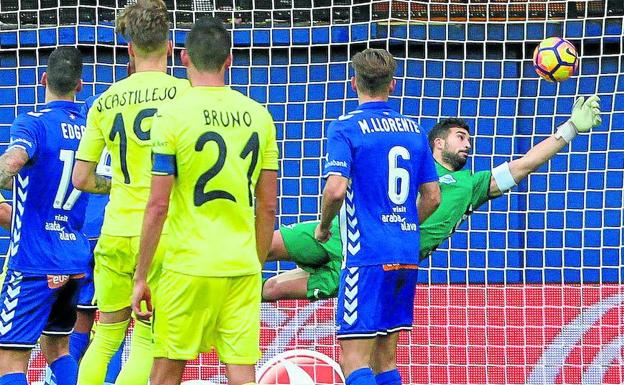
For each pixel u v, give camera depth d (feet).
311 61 103.09
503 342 94.58
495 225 101.65
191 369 94.58
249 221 53.42
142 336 63.57
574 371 93.40
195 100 52.54
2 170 60.13
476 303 95.96
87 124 59.52
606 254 101.09
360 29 100.99
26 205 63.16
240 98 53.93
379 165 62.80
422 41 100.42
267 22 103.09
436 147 74.79
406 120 64.54
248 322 53.47
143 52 59.16
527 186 101.81
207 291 52.24
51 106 63.98
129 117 58.34
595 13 101.35
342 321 63.16
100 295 61.05
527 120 102.78
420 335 95.25
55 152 62.90
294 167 102.94
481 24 100.68
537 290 95.55
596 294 94.38
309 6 102.73
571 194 101.86
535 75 102.12
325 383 88.07
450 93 102.58
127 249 58.70
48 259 63.36
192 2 103.14
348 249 63.21
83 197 64.95
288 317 93.66
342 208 63.57
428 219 73.51
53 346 67.05
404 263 63.16
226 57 53.57
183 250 52.19
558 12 101.96
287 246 77.97
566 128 73.20
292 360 88.58
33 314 63.46
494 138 99.76
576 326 94.12
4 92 103.40
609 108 102.12
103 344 62.44
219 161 52.26
